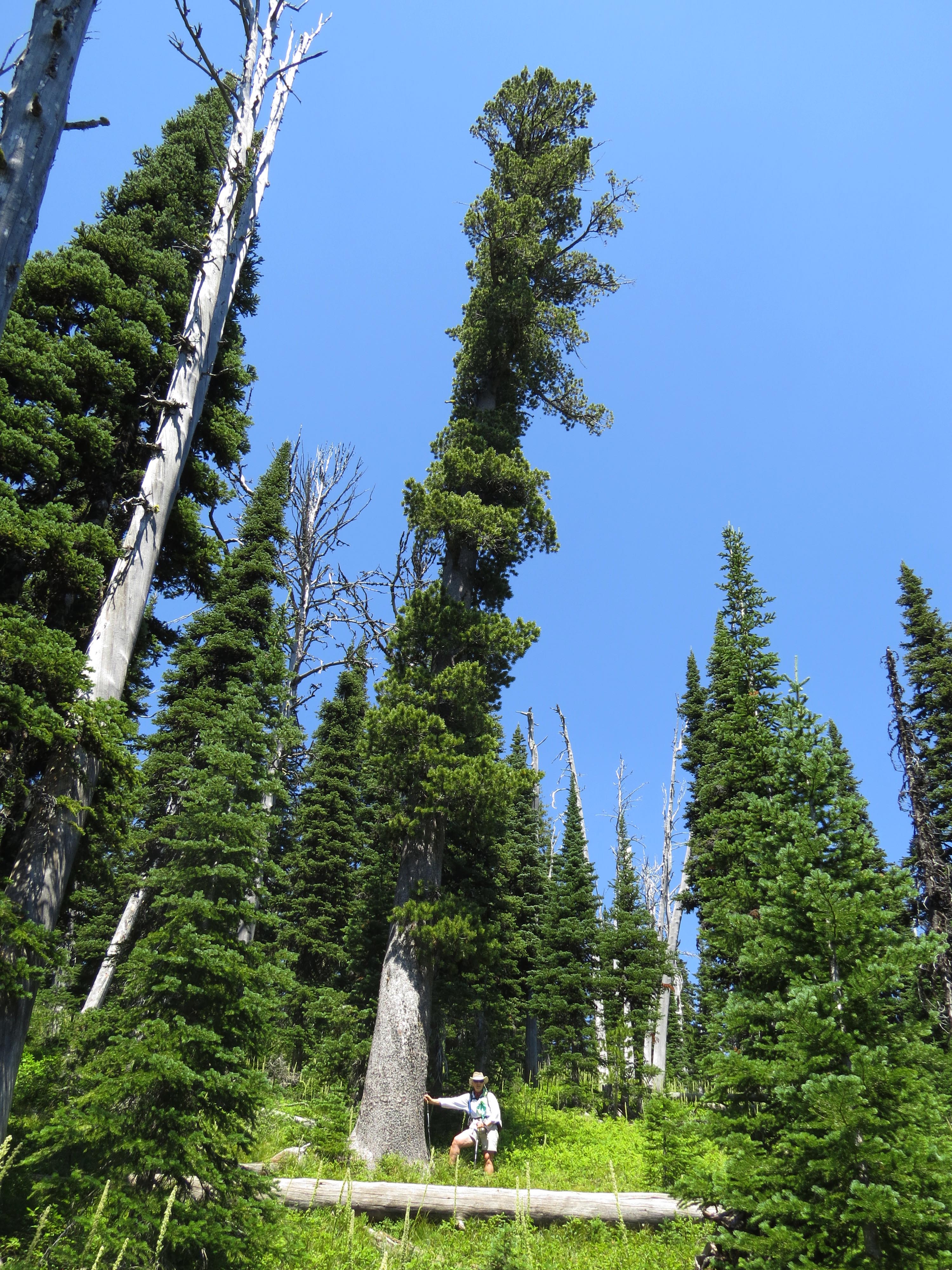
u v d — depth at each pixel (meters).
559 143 21.59
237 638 18.38
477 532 15.67
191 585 12.37
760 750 13.03
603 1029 26.97
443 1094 15.63
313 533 20.05
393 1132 11.58
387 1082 11.98
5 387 9.63
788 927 6.59
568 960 27.67
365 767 18.16
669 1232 9.22
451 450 16.05
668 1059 34.06
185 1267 6.29
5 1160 5.96
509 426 18.00
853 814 6.91
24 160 5.75
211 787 8.21
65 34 6.16
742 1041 7.40
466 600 16.23
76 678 7.45
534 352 18.75
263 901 8.81
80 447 10.63
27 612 9.66
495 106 21.36
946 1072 6.31
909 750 19.59
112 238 12.53
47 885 7.19
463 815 14.01
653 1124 11.77
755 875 11.59
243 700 9.26
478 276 19.89
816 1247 5.39
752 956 6.83
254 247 14.89
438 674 14.62
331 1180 9.60
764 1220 5.75
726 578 16.64
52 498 10.79
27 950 6.80
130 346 11.53
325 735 26.34
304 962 21.75
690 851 22.17
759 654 15.58
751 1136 6.53
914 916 17.94
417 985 12.86
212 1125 6.90
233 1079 6.92
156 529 9.27
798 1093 5.88
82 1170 6.54
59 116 6.05
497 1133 11.05
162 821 11.45
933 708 23.28
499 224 18.42
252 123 11.59
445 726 13.88
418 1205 9.34
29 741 8.08
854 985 6.02
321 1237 7.70
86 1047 7.55
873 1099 5.70
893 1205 5.06
